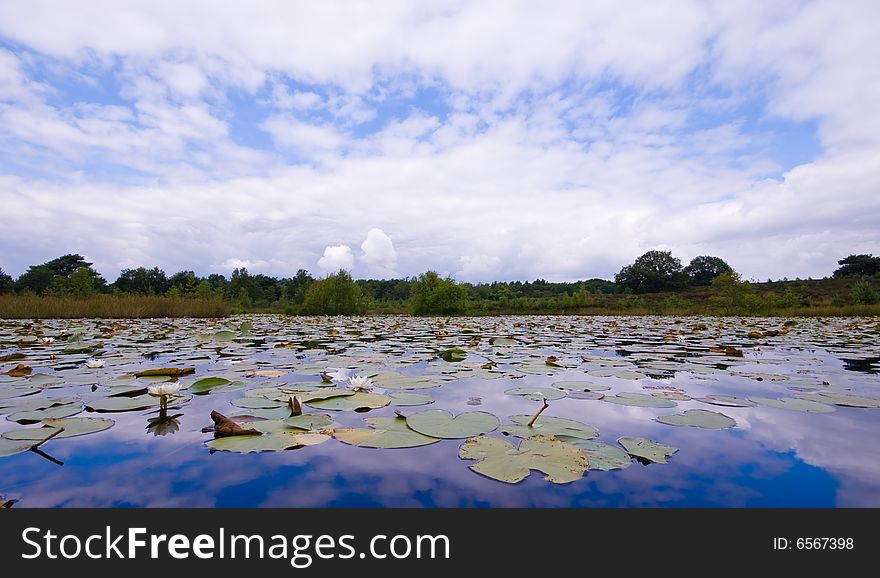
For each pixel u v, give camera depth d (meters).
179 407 2.18
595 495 1.26
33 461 1.48
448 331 8.32
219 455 1.54
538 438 1.70
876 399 2.44
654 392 2.62
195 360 3.84
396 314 23.22
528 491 1.28
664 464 1.47
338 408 2.16
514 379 3.06
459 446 1.63
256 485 1.31
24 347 4.80
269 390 2.54
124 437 1.72
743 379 3.09
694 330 8.92
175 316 14.96
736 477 1.37
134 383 2.75
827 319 15.23
